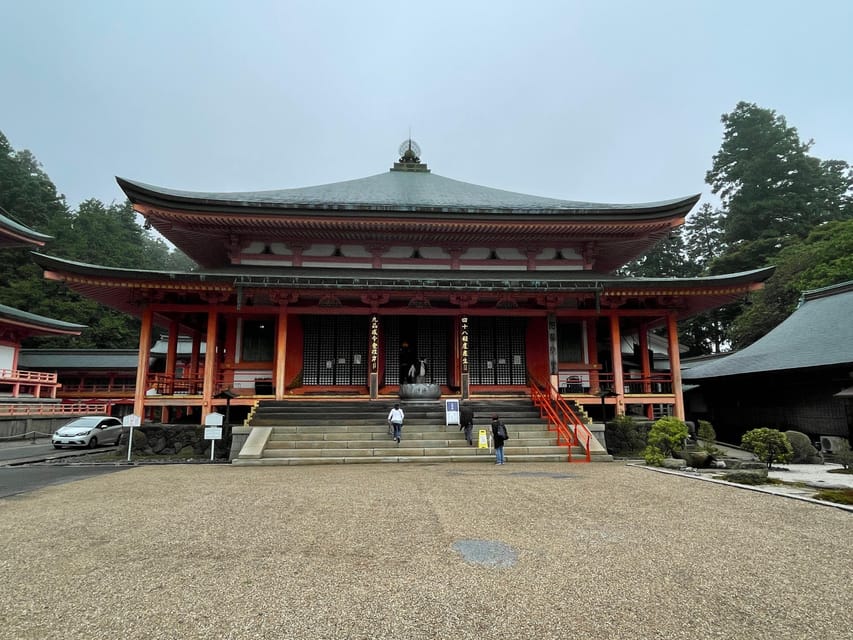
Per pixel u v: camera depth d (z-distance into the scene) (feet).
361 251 80.59
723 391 88.79
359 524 24.77
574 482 37.40
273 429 56.29
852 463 45.91
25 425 109.09
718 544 21.34
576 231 77.30
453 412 56.95
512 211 74.08
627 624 13.87
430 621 14.07
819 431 66.54
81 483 38.55
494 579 17.29
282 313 67.62
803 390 69.67
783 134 190.08
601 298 70.44
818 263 124.98
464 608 14.94
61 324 143.74
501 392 78.28
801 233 173.27
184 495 33.01
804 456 53.88
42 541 22.17
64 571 18.31
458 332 77.36
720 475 41.34
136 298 66.85
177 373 160.97
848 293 81.00
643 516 26.35
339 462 50.34
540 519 25.70
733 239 193.67
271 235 77.15
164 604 15.31
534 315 70.13
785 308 131.23
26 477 44.19
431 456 52.19
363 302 72.49
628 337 96.73
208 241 80.94
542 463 50.21
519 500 30.53
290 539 22.24
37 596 16.02
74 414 126.21
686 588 16.48
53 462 60.64
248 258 77.71
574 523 24.88
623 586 16.65
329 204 71.77
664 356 102.58
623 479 38.96
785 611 14.74
